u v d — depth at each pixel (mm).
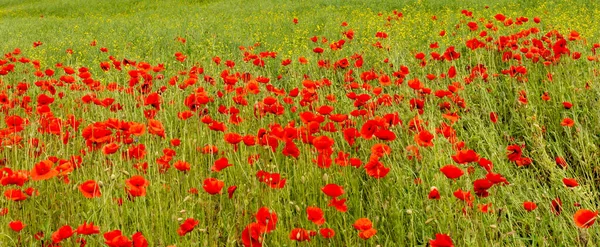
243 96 3725
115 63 4512
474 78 4277
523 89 3887
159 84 5000
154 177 2639
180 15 16734
